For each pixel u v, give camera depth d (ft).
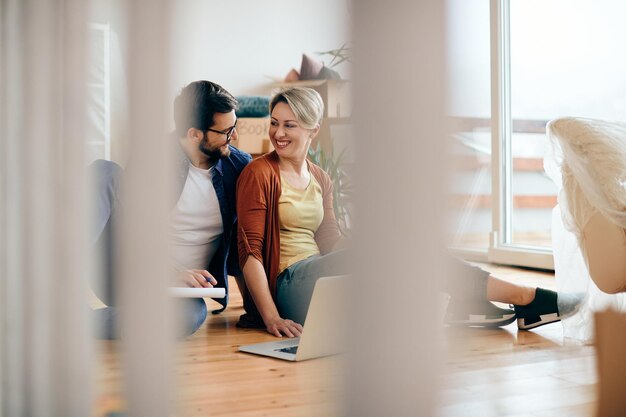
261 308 7.89
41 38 3.98
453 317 3.41
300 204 8.14
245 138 16.56
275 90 17.85
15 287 4.29
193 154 7.77
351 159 2.53
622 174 6.82
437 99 2.47
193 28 17.63
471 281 7.98
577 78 13.65
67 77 3.87
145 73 3.17
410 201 2.48
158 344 3.21
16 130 4.20
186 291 7.14
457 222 2.54
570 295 7.61
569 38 13.74
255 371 6.12
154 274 3.21
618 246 6.95
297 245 8.18
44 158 4.02
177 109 7.65
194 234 7.94
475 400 5.17
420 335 2.52
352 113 2.50
